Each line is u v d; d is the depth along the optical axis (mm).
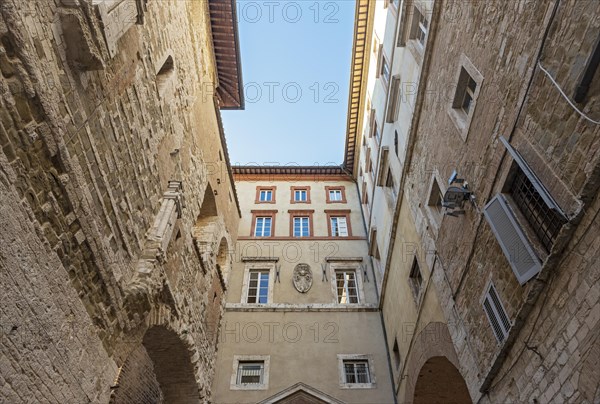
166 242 9031
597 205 4781
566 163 5359
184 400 12406
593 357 4609
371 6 19703
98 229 6398
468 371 8039
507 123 7012
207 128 15414
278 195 23562
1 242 4324
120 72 7457
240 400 14883
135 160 8117
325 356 16203
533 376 5812
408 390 13031
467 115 9258
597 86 4957
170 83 10617
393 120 15922
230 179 20141
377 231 18562
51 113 5199
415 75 12961
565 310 5211
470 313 8141
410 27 13688
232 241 19672
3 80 4516
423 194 11680
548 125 5855
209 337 14180
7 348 4352
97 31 6051
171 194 9781
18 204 4645
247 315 17281
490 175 7520
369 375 15867
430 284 10828
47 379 5004
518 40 6863
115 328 6961
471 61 8742
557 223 5699
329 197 23625
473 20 8789
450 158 9703
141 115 8508
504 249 6633
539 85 6148
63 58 5648
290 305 17641
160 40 10000
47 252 5129
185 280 11188
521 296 6297
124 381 11688
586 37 5184
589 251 4875
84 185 6016
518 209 6746
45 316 5012
